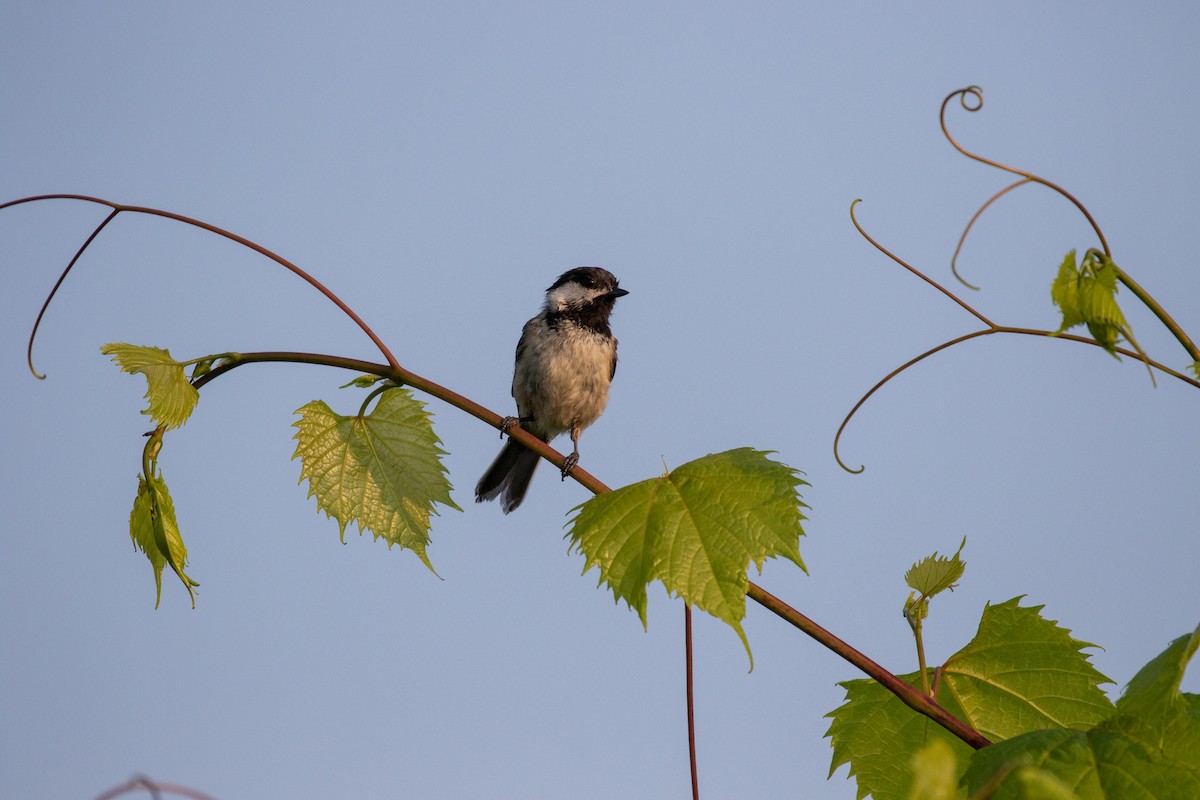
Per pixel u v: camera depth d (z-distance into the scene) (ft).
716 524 16.83
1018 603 19.90
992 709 19.47
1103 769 15.29
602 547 17.13
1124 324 14.88
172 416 20.48
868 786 19.52
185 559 20.53
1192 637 15.71
